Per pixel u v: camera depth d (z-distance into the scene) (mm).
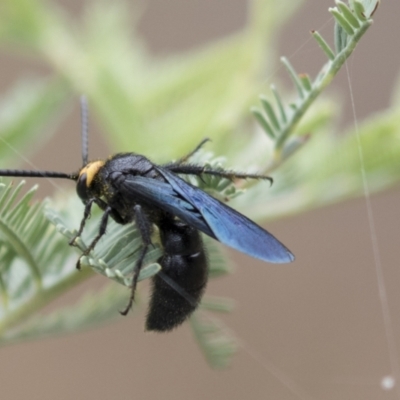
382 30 379
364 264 398
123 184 250
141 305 251
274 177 260
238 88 271
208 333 249
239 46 272
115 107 268
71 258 245
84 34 277
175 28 385
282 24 273
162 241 251
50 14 277
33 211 240
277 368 372
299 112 244
